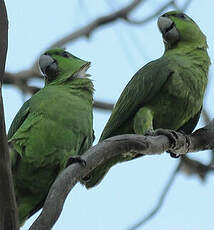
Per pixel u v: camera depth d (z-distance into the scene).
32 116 11.14
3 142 5.74
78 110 11.40
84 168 7.01
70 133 11.17
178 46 12.78
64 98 11.43
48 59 12.95
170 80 11.77
